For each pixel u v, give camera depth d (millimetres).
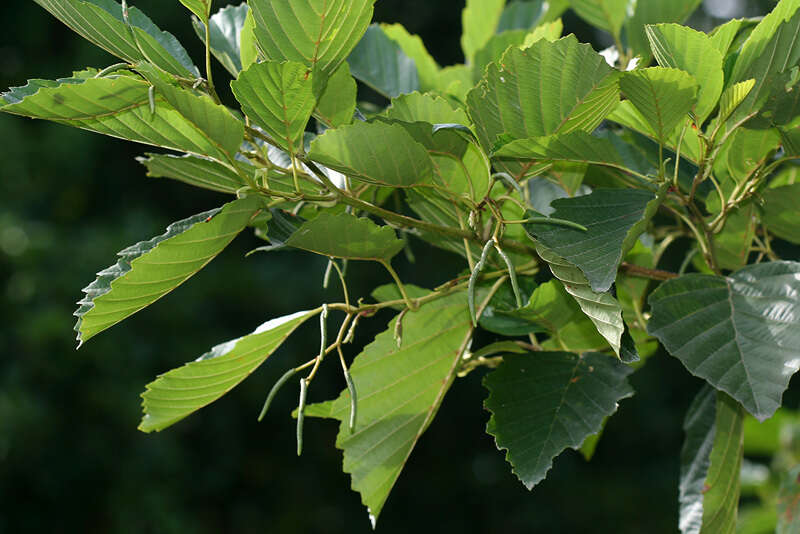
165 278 978
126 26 978
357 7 956
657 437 4680
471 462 4848
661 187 984
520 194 1048
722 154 1066
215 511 4125
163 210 4258
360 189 1058
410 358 1060
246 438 4141
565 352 1051
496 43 1141
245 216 982
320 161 980
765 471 1538
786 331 972
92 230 3672
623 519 4539
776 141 1020
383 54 1159
